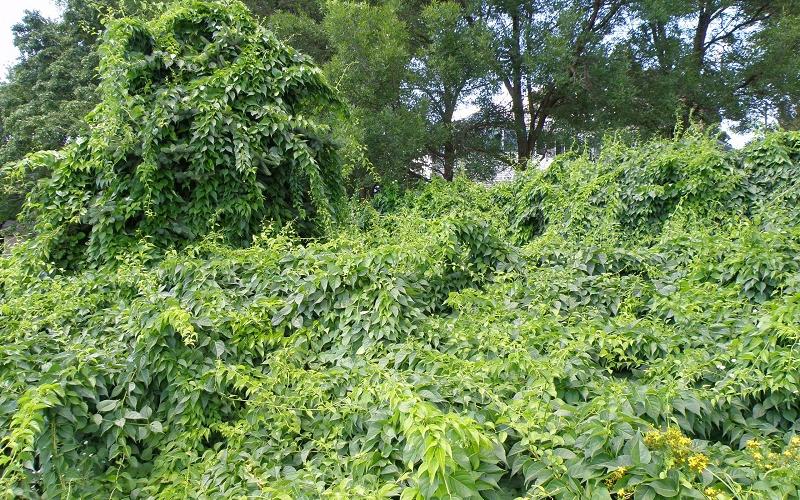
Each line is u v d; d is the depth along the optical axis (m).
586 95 13.30
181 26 5.04
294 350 3.02
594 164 7.67
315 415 2.67
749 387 2.47
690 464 1.84
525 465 2.03
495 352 2.92
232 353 3.01
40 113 14.84
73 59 15.51
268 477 2.32
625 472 1.90
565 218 7.00
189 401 2.73
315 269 3.49
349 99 11.10
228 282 3.57
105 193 4.28
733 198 6.31
